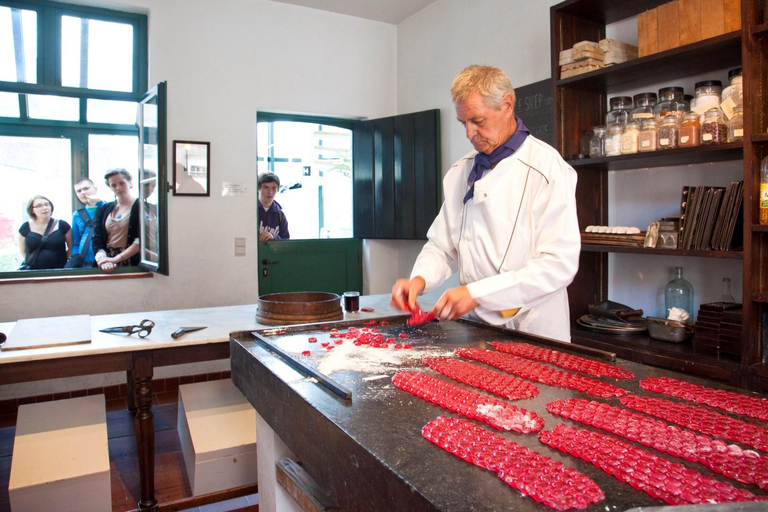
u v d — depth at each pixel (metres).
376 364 1.44
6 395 3.48
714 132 2.10
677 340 2.31
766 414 1.05
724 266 2.47
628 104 2.55
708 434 0.97
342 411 1.08
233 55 4.07
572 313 2.79
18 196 3.79
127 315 2.75
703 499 0.73
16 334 2.24
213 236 4.06
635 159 2.41
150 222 3.70
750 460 0.85
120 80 3.89
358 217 4.82
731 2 2.04
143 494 2.25
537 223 1.73
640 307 2.83
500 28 3.67
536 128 3.38
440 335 1.79
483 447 0.89
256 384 1.47
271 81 4.23
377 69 4.71
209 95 4.00
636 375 1.32
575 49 2.58
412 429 0.99
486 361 1.44
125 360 2.16
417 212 4.40
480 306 1.62
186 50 3.91
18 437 2.18
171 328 2.43
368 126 4.67
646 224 2.77
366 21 4.64
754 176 1.94
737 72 2.11
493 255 1.81
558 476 0.80
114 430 3.20
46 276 3.71
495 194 1.77
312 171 4.92
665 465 0.84
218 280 4.09
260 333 1.78
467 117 1.68
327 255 4.74
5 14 3.52
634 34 2.78
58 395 3.61
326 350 1.59
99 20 3.76
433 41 4.34
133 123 4.02
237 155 4.12
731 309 2.14
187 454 2.54
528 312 1.86
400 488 0.80
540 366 1.39
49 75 3.68
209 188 4.02
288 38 4.28
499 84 1.64
